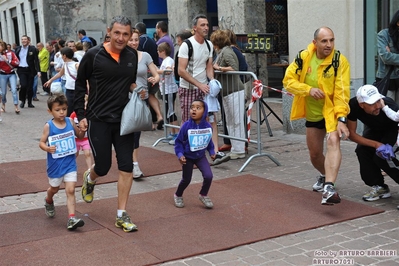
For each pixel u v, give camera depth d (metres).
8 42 31.67
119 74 4.93
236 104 7.73
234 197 6.00
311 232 4.90
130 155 5.03
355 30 8.49
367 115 5.48
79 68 4.98
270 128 9.82
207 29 7.43
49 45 18.16
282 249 4.51
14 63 14.05
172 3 15.48
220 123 10.27
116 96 4.95
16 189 6.51
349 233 4.85
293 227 4.99
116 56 4.93
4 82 14.04
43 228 5.10
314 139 5.88
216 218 5.30
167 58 9.37
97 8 20.62
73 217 5.02
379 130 5.66
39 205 5.91
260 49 9.93
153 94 9.42
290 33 9.48
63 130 5.07
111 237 4.82
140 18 19.16
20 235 4.91
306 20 9.13
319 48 5.47
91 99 5.00
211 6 15.92
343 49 8.62
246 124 7.90
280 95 14.20
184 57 7.42
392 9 8.63
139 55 7.19
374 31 8.64
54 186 5.14
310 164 7.41
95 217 5.39
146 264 4.21
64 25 20.59
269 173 7.03
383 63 7.17
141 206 5.74
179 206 5.69
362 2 8.48
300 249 4.50
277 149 8.42
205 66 7.62
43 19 20.61
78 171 7.36
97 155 5.02
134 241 4.71
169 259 4.29
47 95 18.75
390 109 5.30
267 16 15.05
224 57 7.68
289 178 6.76
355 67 8.57
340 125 5.38
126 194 5.04
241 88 7.73
